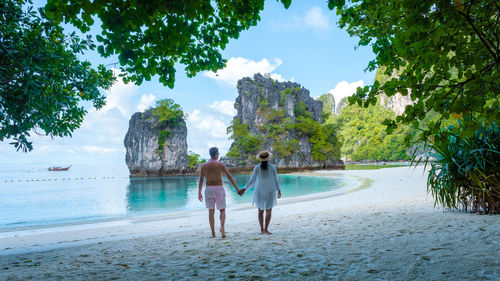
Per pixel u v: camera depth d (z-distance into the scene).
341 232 4.41
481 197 5.06
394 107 133.25
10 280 2.75
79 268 3.17
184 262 3.16
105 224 9.37
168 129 61.97
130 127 63.22
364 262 2.63
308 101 77.31
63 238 6.72
